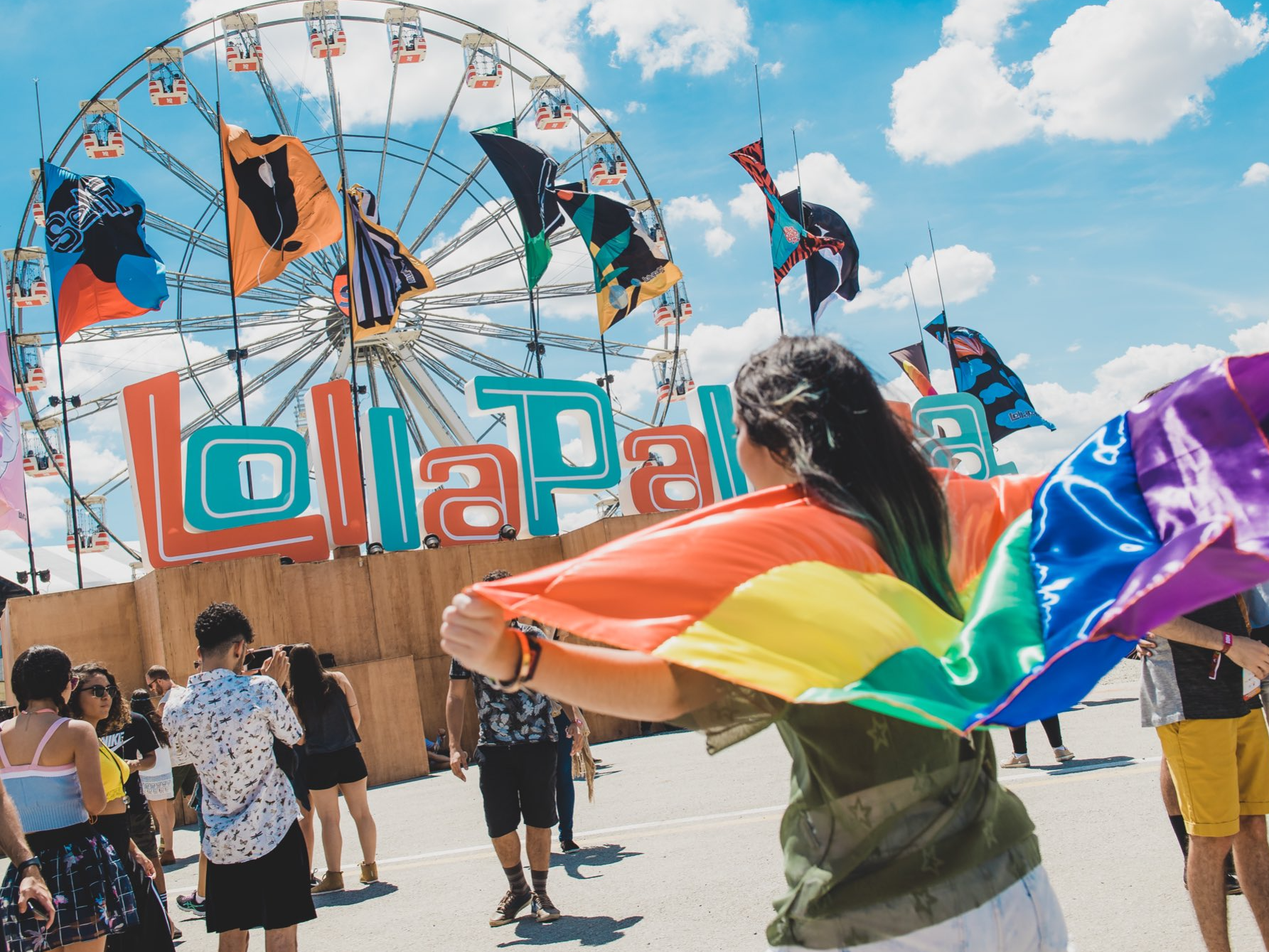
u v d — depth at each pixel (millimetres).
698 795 9477
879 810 1743
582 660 1729
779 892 5754
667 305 26766
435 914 6348
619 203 22828
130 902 4461
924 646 1769
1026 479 2232
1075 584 1940
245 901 4727
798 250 22328
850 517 1827
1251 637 4246
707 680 1757
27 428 23547
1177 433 2135
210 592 14492
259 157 19750
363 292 20406
